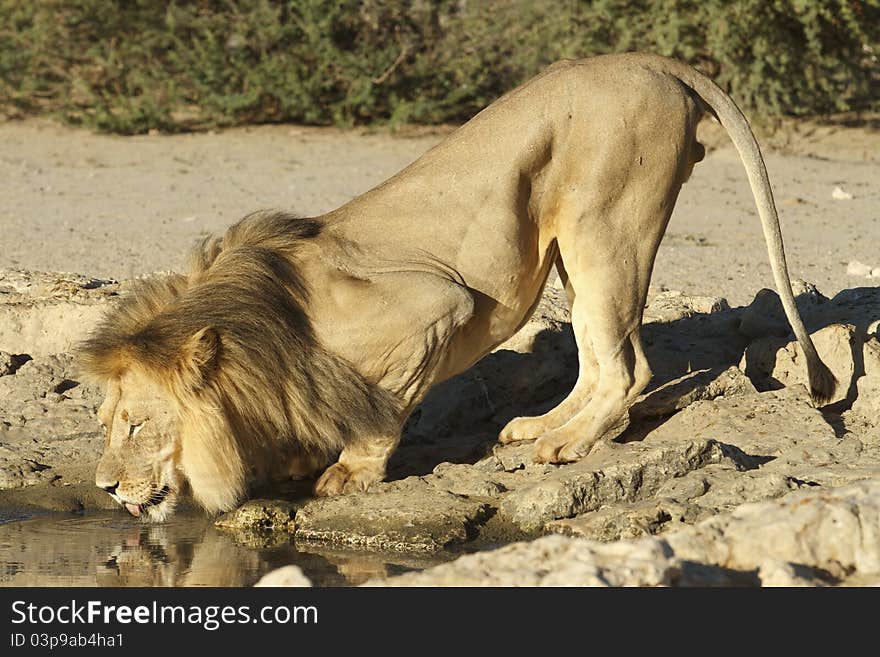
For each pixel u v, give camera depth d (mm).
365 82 40281
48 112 41750
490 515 11094
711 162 35688
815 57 38375
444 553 10484
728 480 10891
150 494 10852
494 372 13852
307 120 41375
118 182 33094
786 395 12727
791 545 7848
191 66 40438
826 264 22688
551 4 40156
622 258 11562
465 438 13062
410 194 11492
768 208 12281
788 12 36781
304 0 40250
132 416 10758
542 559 7660
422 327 11008
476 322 11547
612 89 11453
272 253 11039
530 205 11484
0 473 12312
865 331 13656
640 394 12109
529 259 11609
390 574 9812
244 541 10914
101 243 24688
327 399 10953
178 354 10523
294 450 11719
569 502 10766
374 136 40188
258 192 31688
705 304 16359
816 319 14656
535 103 11398
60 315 14734
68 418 13398
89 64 42500
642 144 11445
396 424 11438
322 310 11023
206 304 10711
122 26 40812
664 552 7641
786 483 10586
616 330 11664
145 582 9617
